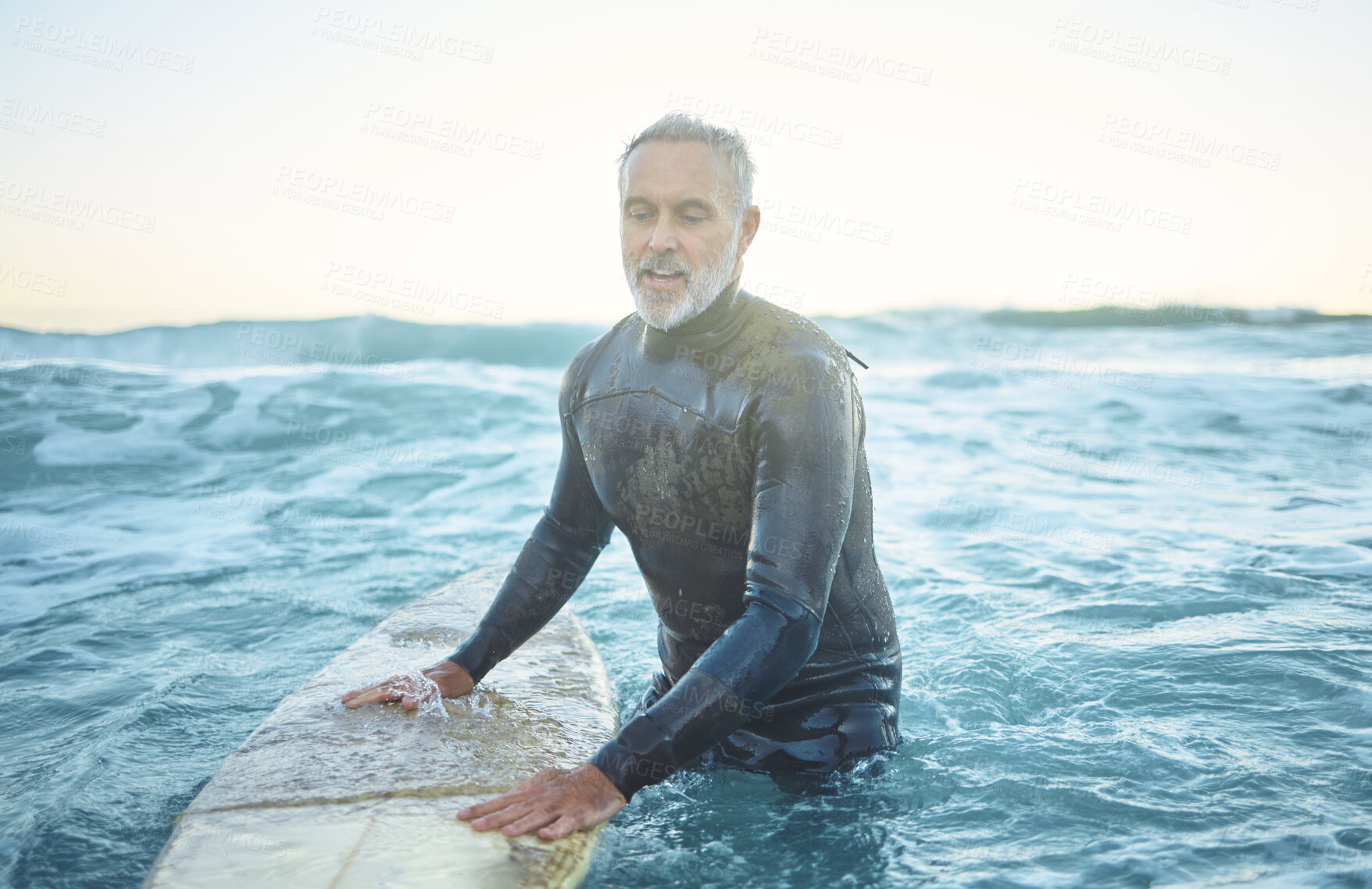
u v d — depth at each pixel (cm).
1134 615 405
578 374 258
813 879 212
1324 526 560
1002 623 402
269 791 227
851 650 252
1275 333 1645
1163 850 217
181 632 408
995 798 246
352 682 296
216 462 769
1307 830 224
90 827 240
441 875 195
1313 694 310
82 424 855
